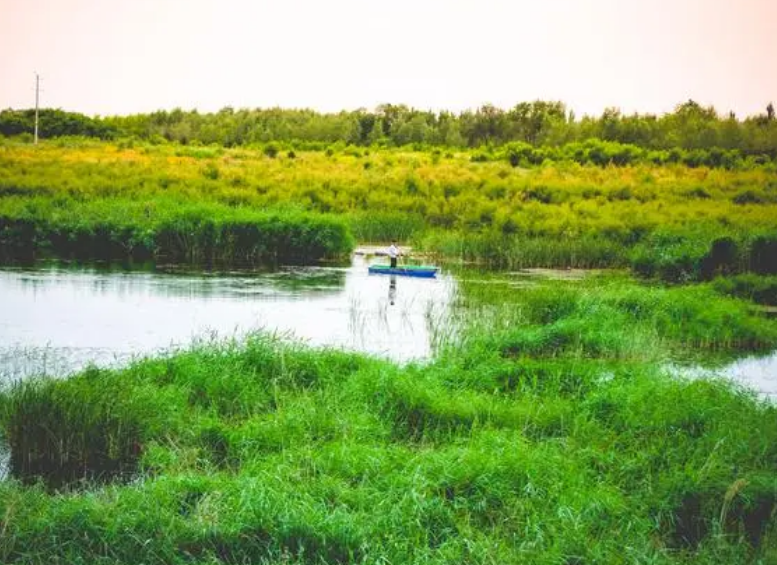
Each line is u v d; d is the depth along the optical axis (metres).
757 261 32.25
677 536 9.58
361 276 31.20
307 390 13.59
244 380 13.79
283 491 9.47
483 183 57.94
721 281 27.89
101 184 48.19
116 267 32.00
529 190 54.56
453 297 26.41
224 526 8.80
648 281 32.16
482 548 8.49
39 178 50.34
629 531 9.12
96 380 13.12
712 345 20.52
